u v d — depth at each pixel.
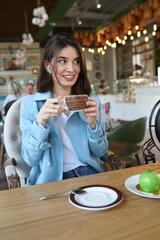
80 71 1.29
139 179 0.77
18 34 8.08
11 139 1.35
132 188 0.77
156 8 6.14
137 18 6.93
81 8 8.17
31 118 1.17
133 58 9.63
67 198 0.72
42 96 1.22
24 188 0.81
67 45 1.14
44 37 8.78
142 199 0.70
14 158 1.34
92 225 0.56
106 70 11.39
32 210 0.65
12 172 1.12
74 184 0.83
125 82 6.46
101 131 1.23
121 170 0.97
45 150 1.14
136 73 7.61
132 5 6.73
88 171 1.23
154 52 8.03
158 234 0.52
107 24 8.28
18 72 9.08
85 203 0.67
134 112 5.84
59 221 0.58
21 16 6.15
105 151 1.29
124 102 6.44
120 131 2.14
